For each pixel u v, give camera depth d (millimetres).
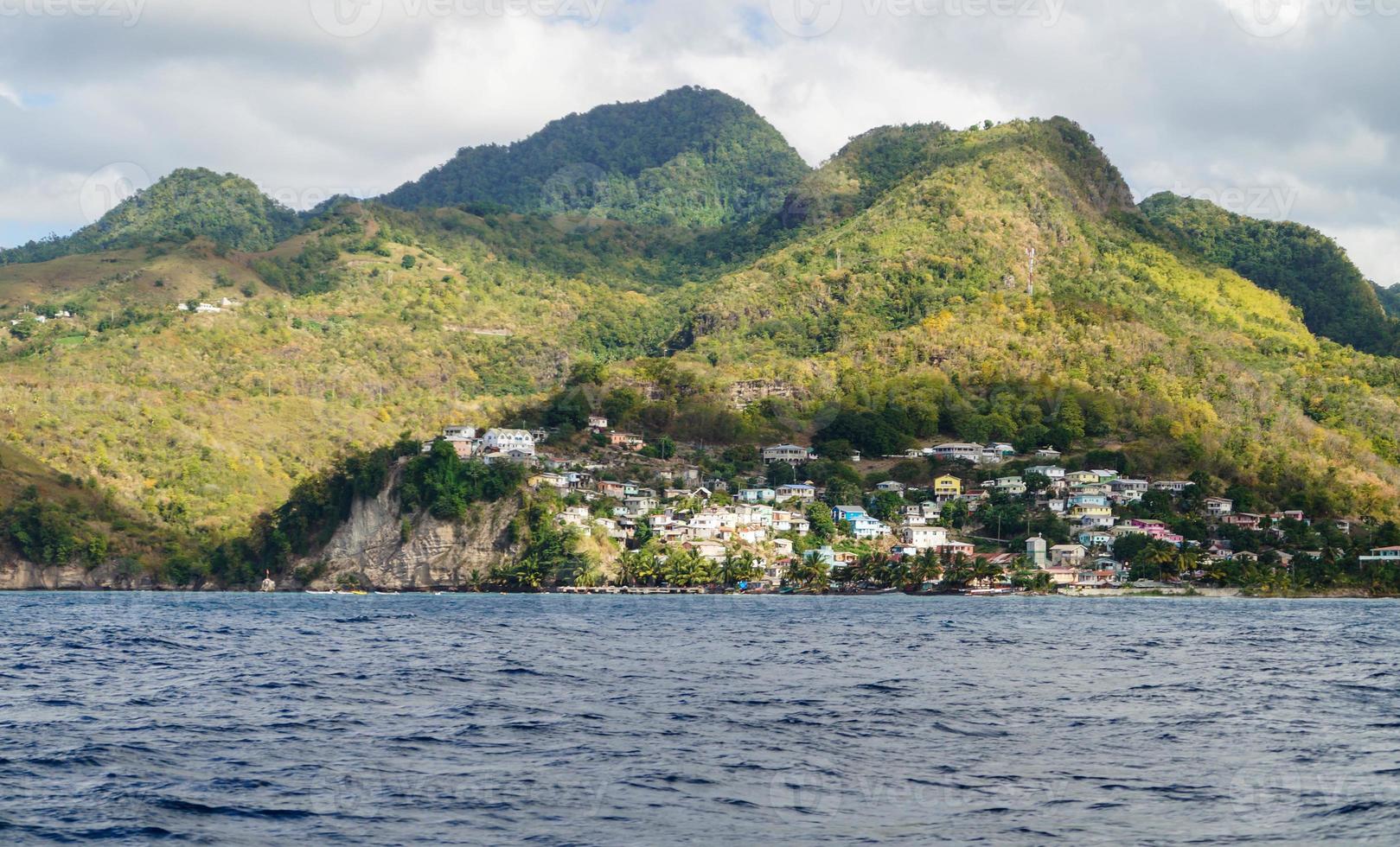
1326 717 59844
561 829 37125
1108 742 52062
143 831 36906
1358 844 35562
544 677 75812
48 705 62750
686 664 84875
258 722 57031
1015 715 59938
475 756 48344
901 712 60594
